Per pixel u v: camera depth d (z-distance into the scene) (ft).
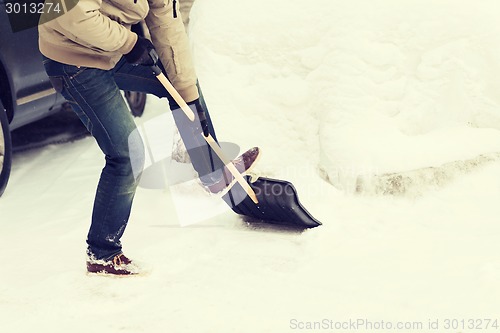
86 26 12.19
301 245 15.02
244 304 12.57
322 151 17.83
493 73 18.12
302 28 18.97
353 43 18.39
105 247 13.87
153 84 14.40
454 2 18.65
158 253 14.87
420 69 18.26
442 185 16.75
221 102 19.07
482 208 15.93
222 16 19.69
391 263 13.79
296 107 18.71
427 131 18.01
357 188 16.88
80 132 25.94
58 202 18.74
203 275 13.84
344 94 18.03
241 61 19.36
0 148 19.19
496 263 13.19
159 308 12.62
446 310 11.91
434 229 15.25
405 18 18.51
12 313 12.71
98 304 12.86
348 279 13.28
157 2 13.51
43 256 15.25
